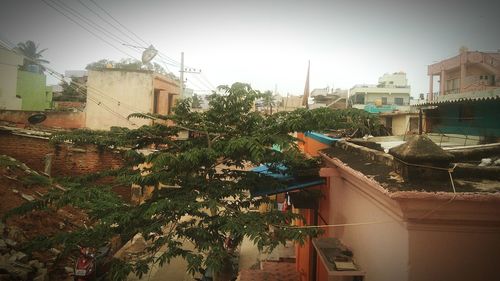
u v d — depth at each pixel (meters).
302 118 5.21
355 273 3.91
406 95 34.56
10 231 8.30
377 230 3.57
